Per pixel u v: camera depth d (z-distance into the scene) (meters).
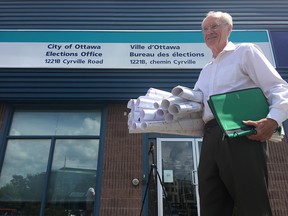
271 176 5.07
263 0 6.64
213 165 1.62
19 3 6.63
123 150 5.34
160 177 5.09
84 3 6.63
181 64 5.97
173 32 6.27
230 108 1.43
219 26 1.90
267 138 1.38
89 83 5.82
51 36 6.21
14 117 5.76
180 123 1.78
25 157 5.40
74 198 5.06
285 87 1.49
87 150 5.46
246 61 1.66
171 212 4.84
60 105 5.81
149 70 5.95
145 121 1.78
